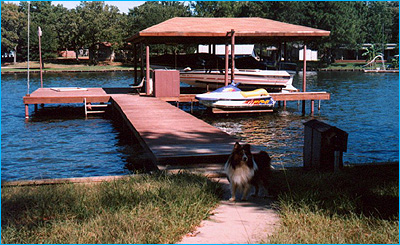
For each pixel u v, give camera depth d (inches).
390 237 191.6
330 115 910.4
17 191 271.0
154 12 3344.0
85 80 2048.5
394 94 1373.0
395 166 358.6
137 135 491.2
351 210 230.1
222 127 751.1
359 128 737.6
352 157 513.3
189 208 230.1
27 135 664.4
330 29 3134.8
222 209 242.8
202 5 3966.5
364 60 3828.7
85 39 3417.8
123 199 246.1
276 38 1074.7
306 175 309.3
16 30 3636.8
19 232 200.2
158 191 259.4
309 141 347.6
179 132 481.1
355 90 1521.9
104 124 784.3
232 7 3811.5
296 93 936.9
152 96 931.3
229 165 260.4
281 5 3166.8
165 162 359.6
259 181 265.7
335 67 3321.9
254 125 773.9
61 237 195.9
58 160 492.4
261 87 1026.1
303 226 205.9
